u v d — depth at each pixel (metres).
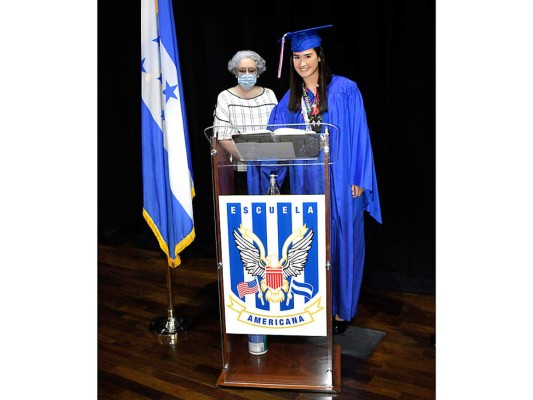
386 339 2.59
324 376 2.21
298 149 1.89
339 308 2.57
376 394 2.13
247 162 2.13
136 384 2.26
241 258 2.04
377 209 2.60
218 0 3.32
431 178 3.02
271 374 2.23
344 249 2.50
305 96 2.50
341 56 3.01
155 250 4.09
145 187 2.63
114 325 2.84
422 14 2.81
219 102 2.69
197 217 3.83
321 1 2.98
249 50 2.92
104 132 4.19
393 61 2.92
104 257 3.96
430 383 2.20
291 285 2.03
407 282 3.15
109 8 3.90
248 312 2.09
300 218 1.96
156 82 2.51
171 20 2.45
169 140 2.51
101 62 4.04
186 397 2.15
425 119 2.94
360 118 2.45
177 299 3.17
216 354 2.50
